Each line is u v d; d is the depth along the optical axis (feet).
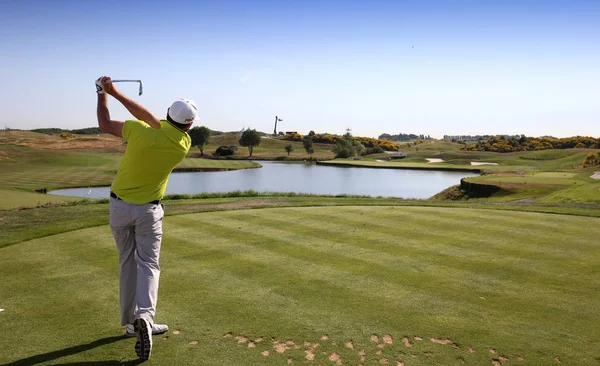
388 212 37.93
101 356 12.78
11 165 195.72
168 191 145.79
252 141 384.47
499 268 22.16
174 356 12.87
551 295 18.58
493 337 14.69
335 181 192.54
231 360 12.74
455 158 363.35
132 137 12.14
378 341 14.16
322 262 22.59
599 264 22.98
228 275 20.22
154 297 13.28
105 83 12.05
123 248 13.60
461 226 32.19
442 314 16.42
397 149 506.89
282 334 14.42
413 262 22.91
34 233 28.32
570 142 438.81
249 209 39.32
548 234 29.89
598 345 14.29
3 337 13.84
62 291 17.90
